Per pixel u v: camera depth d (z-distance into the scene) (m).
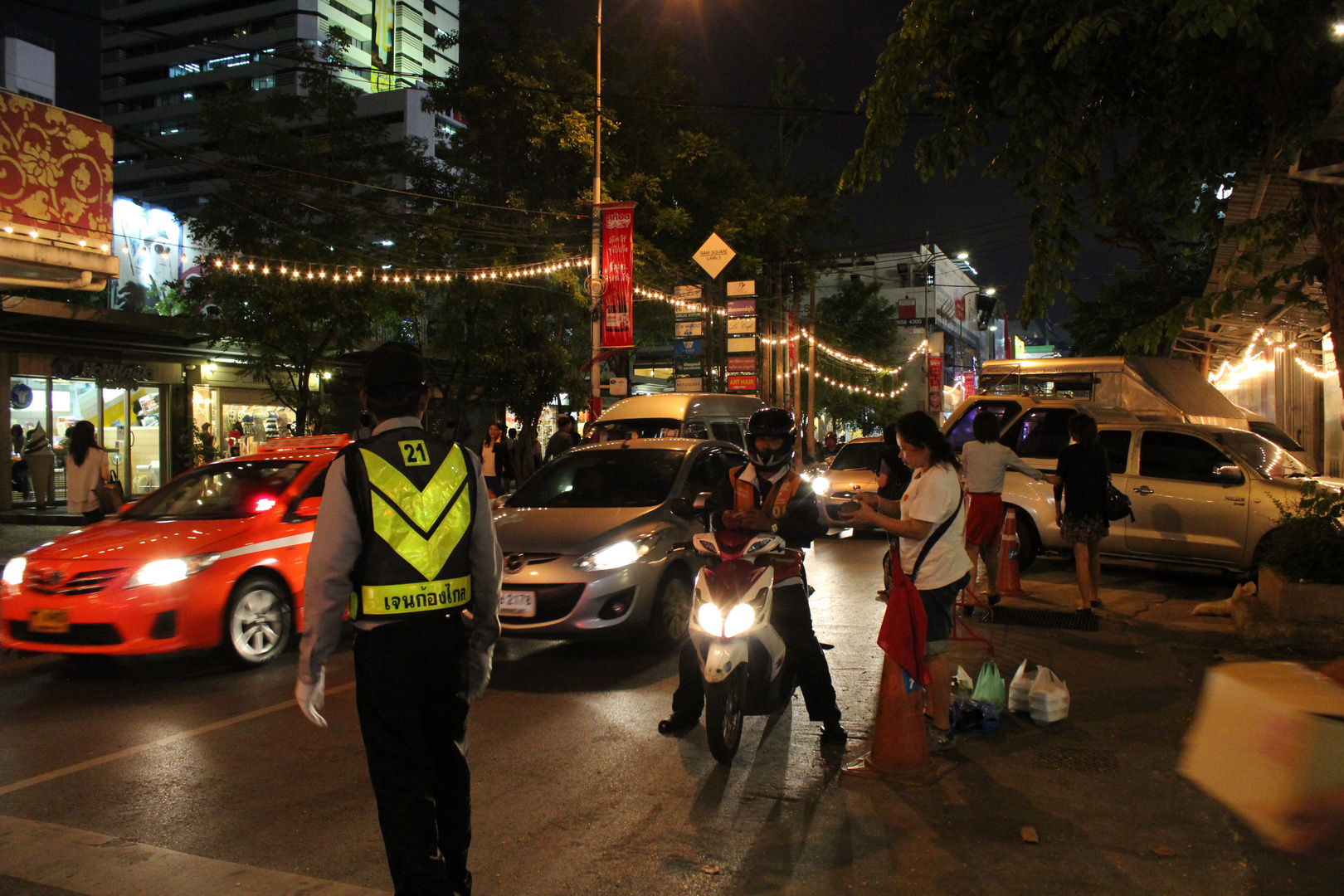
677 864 3.73
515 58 22.42
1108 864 3.71
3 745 5.37
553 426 34.34
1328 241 6.66
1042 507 10.91
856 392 49.09
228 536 7.15
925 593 4.92
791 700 6.15
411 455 3.00
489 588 3.09
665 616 7.42
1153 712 5.70
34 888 3.57
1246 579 10.13
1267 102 6.77
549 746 5.20
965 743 5.18
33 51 59.53
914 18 7.21
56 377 20.23
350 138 21.28
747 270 26.78
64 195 9.11
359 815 4.29
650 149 25.59
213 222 19.92
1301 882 3.54
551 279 21.78
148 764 5.00
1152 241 18.98
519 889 3.53
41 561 6.81
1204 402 14.37
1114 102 7.48
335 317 19.52
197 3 86.81
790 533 5.28
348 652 7.74
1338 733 2.04
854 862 3.74
